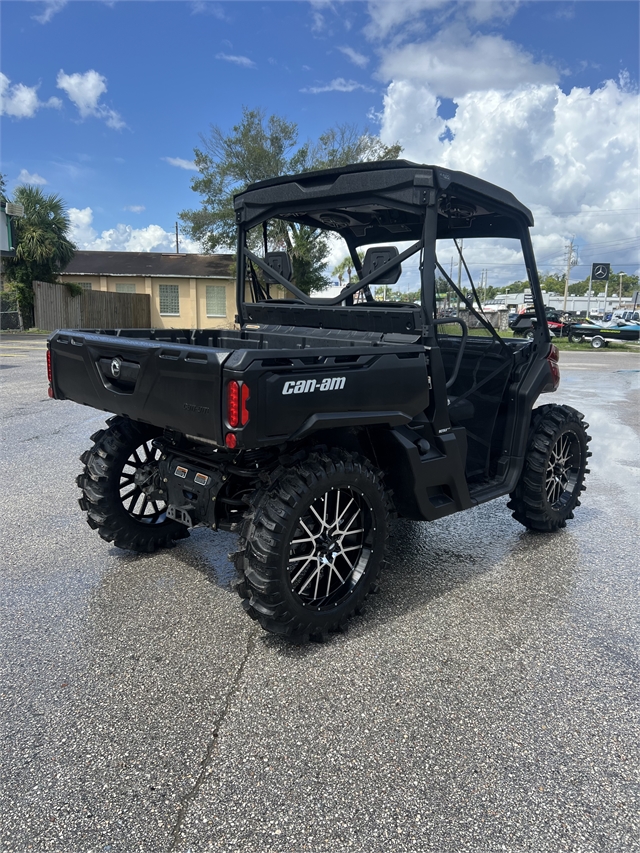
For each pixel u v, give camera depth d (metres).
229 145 27.94
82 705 2.36
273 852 1.73
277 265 3.85
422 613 3.15
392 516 3.17
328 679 2.56
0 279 24.05
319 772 2.03
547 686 2.53
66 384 3.44
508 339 4.24
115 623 2.98
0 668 2.59
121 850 1.73
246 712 2.33
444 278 3.25
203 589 3.36
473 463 4.02
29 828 1.80
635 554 4.00
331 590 3.04
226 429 2.37
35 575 3.49
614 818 1.87
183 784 1.97
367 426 3.05
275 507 2.60
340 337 3.46
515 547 4.12
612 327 26.27
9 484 5.12
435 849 1.75
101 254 33.19
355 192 3.13
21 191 22.84
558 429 4.15
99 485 3.55
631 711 2.38
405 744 2.17
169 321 28.56
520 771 2.05
